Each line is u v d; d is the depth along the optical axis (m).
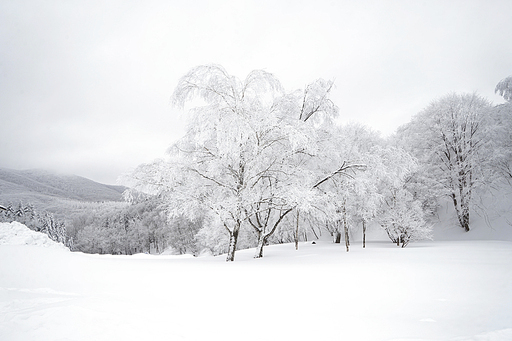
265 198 14.79
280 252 18.59
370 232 33.78
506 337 3.55
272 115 13.30
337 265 10.24
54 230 69.19
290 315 4.90
